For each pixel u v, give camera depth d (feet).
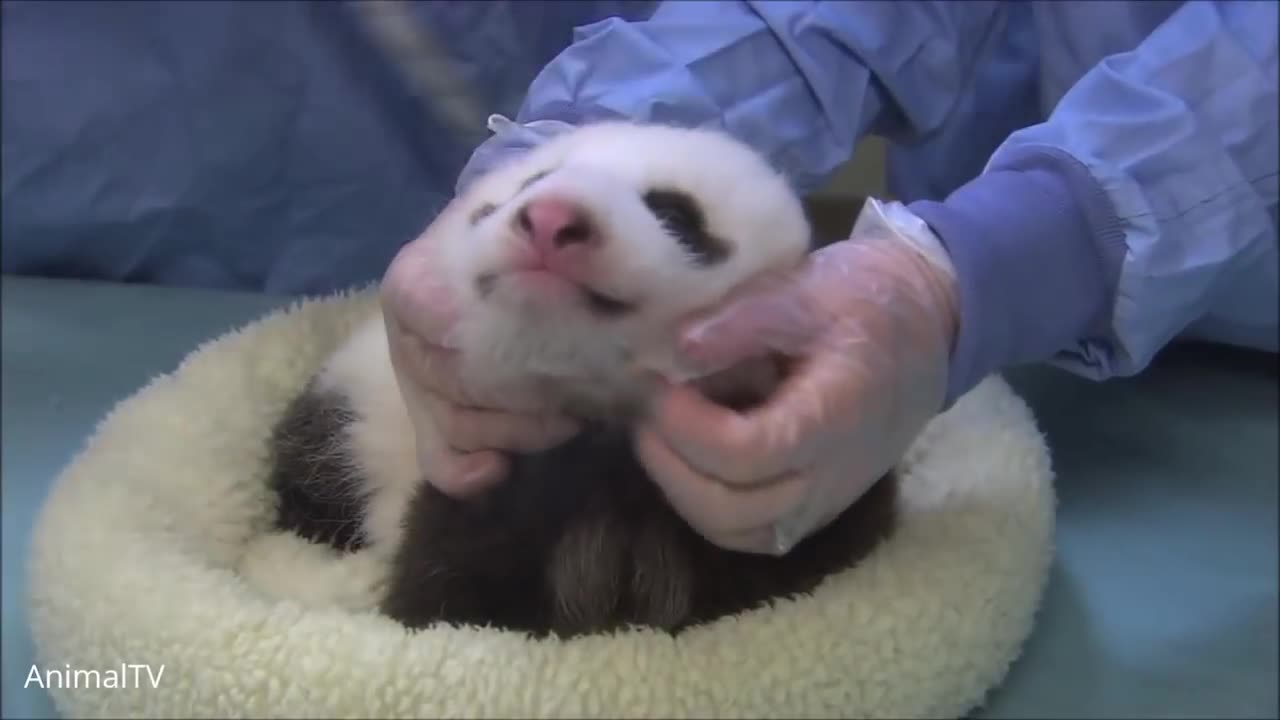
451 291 1.65
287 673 1.70
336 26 2.98
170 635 1.77
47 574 1.98
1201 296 2.11
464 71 2.78
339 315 2.68
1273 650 1.99
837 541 1.85
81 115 3.17
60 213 3.30
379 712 1.67
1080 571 2.17
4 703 2.03
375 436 2.20
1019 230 1.86
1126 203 1.95
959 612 1.80
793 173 2.30
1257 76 2.05
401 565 1.93
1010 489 2.07
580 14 2.67
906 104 2.68
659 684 1.66
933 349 1.65
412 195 3.14
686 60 2.37
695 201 1.60
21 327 3.14
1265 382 2.72
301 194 3.25
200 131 3.18
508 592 1.86
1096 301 1.99
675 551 1.76
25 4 3.06
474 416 1.73
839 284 1.57
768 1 2.48
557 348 1.56
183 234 3.36
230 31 3.04
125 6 3.05
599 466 1.75
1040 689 1.93
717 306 1.52
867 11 2.54
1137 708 1.90
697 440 1.45
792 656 1.69
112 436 2.34
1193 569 2.17
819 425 1.45
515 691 1.65
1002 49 2.81
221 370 2.48
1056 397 2.66
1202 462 2.46
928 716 1.78
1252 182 2.06
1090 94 2.09
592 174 1.58
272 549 2.23
